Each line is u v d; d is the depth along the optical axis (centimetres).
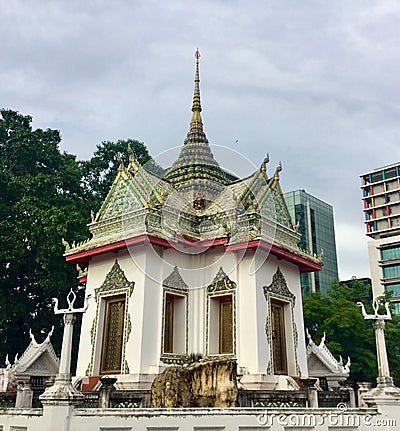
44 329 2511
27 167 2648
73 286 2364
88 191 2955
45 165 2700
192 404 1042
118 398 974
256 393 1047
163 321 1416
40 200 2334
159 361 1359
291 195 8062
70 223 2291
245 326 1428
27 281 2403
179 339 1466
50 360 1667
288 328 1584
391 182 8044
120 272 1497
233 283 1486
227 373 1047
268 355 1420
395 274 7112
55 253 2173
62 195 2598
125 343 1387
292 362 1539
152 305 1406
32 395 1191
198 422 882
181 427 871
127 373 1342
